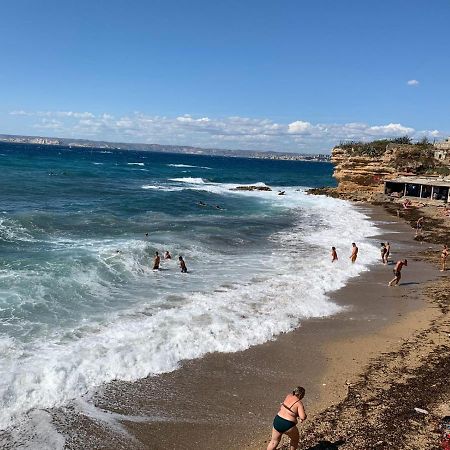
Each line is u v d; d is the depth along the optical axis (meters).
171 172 98.19
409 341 13.32
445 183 49.66
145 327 13.10
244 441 8.48
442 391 9.96
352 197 56.22
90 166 94.69
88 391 9.79
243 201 50.03
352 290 18.61
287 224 35.28
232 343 12.64
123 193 47.66
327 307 16.25
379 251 26.64
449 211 43.06
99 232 25.80
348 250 26.25
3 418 8.62
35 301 14.34
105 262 19.22
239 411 9.48
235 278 19.14
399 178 54.81
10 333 11.97
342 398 9.97
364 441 8.09
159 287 17.36
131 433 8.58
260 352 12.30
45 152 162.75
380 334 13.95
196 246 24.47
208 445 8.33
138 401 9.62
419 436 8.21
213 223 32.88
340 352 12.54
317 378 11.00
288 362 11.81
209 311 14.83
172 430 8.74
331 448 7.94
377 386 10.43
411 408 9.26
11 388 9.40
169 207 39.50
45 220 26.97
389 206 48.88
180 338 12.51
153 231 27.44
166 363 11.26
